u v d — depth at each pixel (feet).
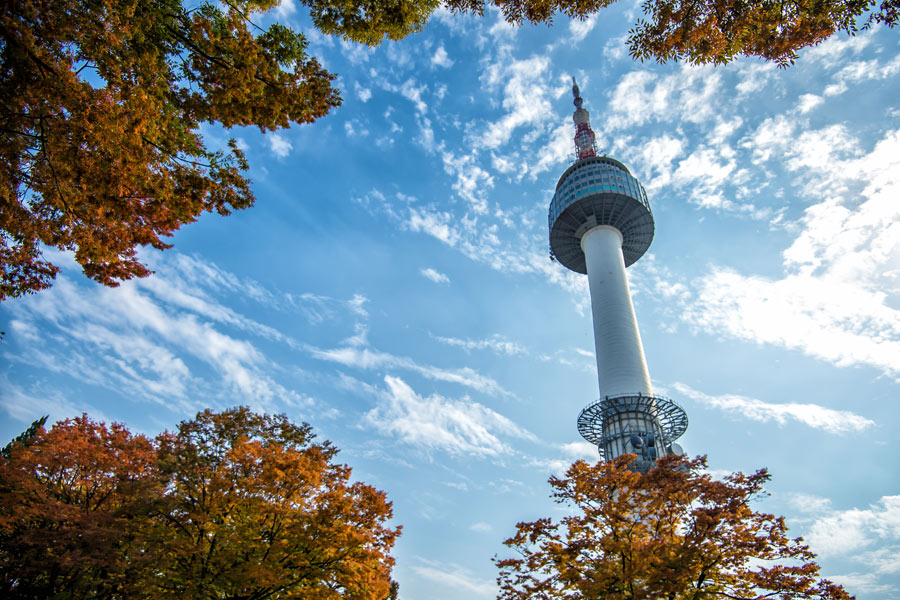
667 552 62.95
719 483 66.90
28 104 37.11
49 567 66.80
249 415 93.66
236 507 70.59
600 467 78.48
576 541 69.82
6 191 40.78
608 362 234.17
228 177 51.03
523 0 44.73
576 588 66.08
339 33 50.80
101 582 68.54
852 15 39.01
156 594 62.80
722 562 62.34
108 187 41.57
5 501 68.64
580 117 356.18
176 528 73.56
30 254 49.49
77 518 69.46
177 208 48.47
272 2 48.85
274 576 60.70
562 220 296.71
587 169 306.35
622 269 269.44
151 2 42.91
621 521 70.59
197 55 46.44
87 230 46.62
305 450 87.25
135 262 52.29
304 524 68.28
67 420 86.74
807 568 61.11
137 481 78.74
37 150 40.63
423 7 49.16
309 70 49.65
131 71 41.50
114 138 39.22
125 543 73.00
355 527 69.56
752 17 40.81
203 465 80.28
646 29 44.09
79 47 38.37
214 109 48.37
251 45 45.78
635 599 58.29
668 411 220.23
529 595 70.54
